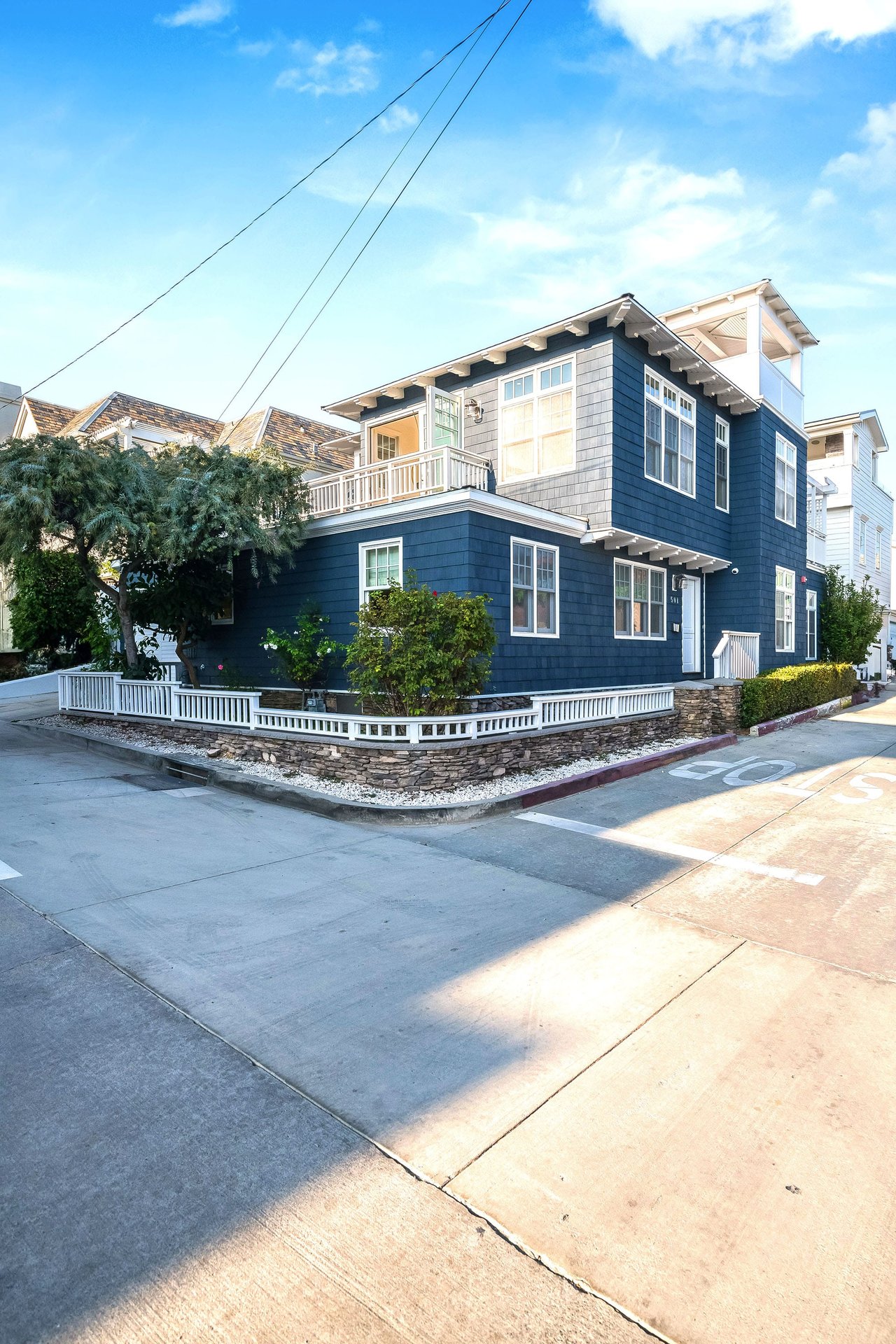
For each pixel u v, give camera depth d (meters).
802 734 14.55
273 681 15.37
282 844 7.09
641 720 12.41
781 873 6.34
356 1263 2.28
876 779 10.23
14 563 13.36
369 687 9.88
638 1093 3.19
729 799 9.08
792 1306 2.15
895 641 33.66
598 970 4.43
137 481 12.45
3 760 11.05
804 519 21.28
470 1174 2.68
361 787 8.94
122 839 7.09
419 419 14.72
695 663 18.45
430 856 6.75
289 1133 2.89
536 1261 2.30
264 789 9.09
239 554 15.88
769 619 18.72
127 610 14.48
